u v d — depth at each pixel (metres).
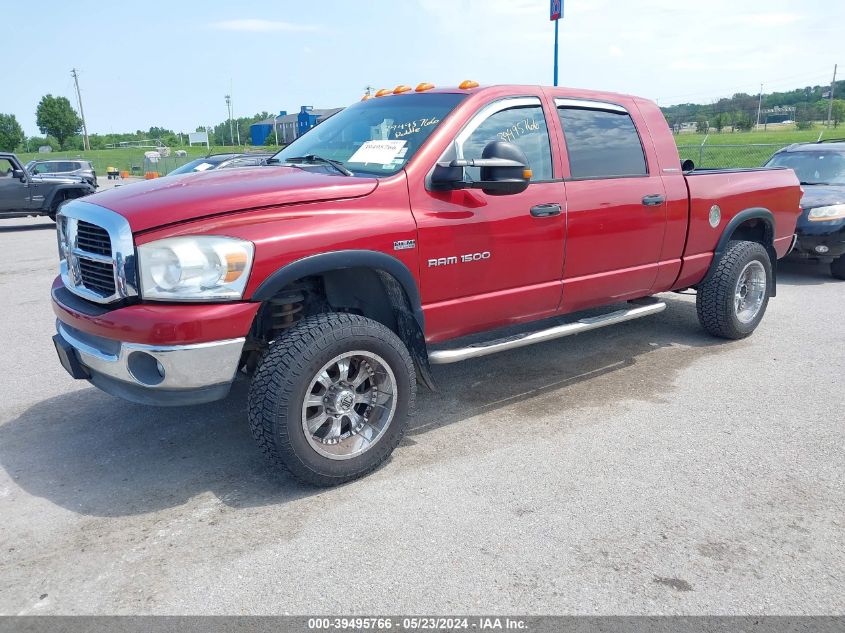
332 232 3.33
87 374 3.51
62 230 3.78
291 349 3.21
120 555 2.92
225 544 2.99
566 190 4.36
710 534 3.03
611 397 4.67
